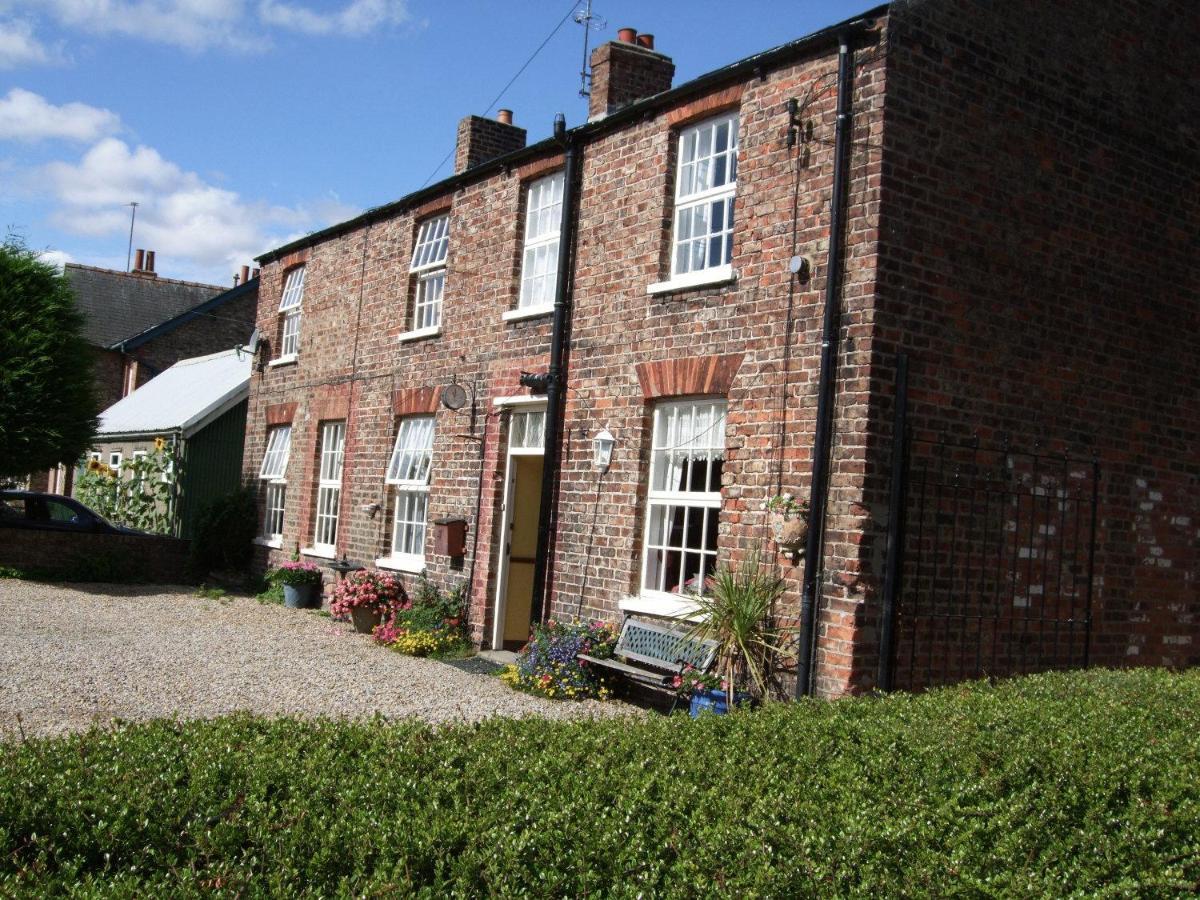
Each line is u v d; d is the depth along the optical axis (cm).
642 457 1088
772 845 403
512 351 1314
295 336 1938
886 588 862
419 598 1375
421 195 1546
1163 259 1095
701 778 480
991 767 499
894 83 891
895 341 881
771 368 954
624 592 1087
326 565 1670
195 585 1936
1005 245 961
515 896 349
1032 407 974
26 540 1889
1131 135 1073
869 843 405
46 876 344
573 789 445
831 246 901
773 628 912
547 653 1088
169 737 496
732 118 1059
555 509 1196
